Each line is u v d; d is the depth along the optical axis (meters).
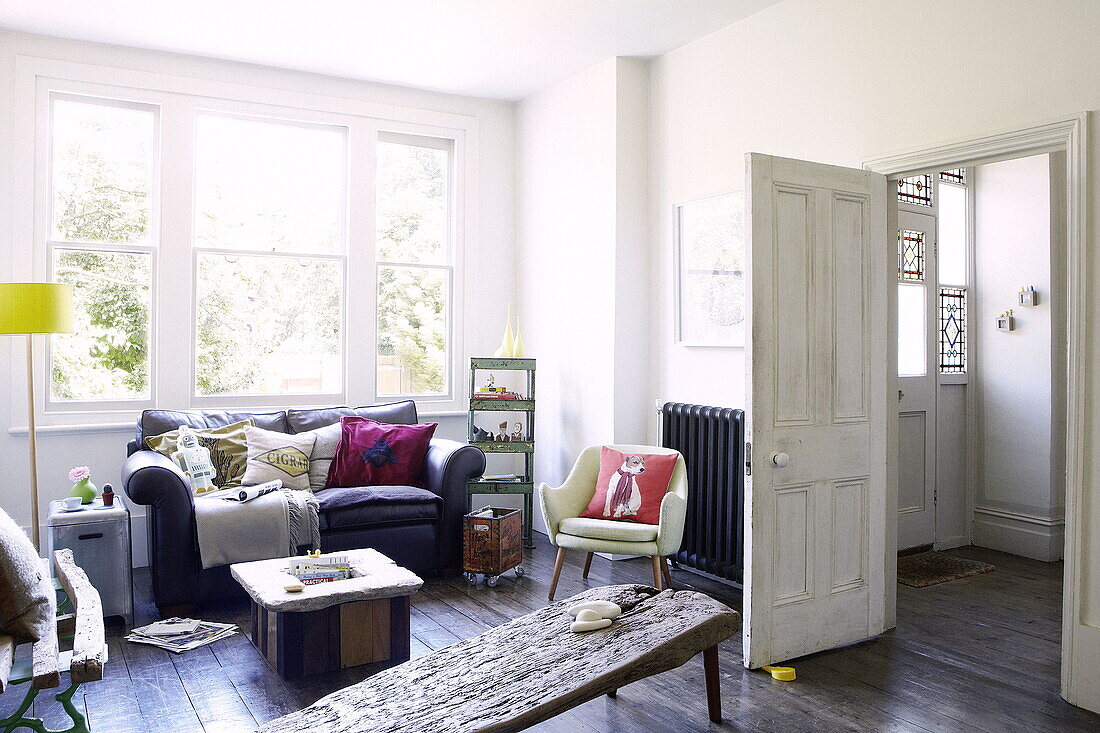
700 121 4.72
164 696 3.03
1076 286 2.95
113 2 4.22
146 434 4.55
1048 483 5.03
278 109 5.27
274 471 4.57
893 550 3.77
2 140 4.56
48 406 4.74
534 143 5.86
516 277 6.12
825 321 3.45
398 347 5.76
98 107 4.86
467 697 2.27
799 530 3.37
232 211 5.23
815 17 3.98
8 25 4.51
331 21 4.48
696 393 4.78
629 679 2.35
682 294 4.89
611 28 4.55
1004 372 5.30
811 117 4.01
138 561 4.89
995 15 3.21
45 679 2.14
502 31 4.61
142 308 4.98
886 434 3.72
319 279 5.49
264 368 5.33
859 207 3.57
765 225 3.25
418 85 5.62
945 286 5.36
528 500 5.33
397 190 5.74
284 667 3.18
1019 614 3.98
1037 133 3.07
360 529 4.38
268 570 3.48
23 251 4.62
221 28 4.58
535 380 5.82
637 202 5.09
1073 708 2.92
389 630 3.37
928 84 3.46
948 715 2.86
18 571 2.44
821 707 2.92
